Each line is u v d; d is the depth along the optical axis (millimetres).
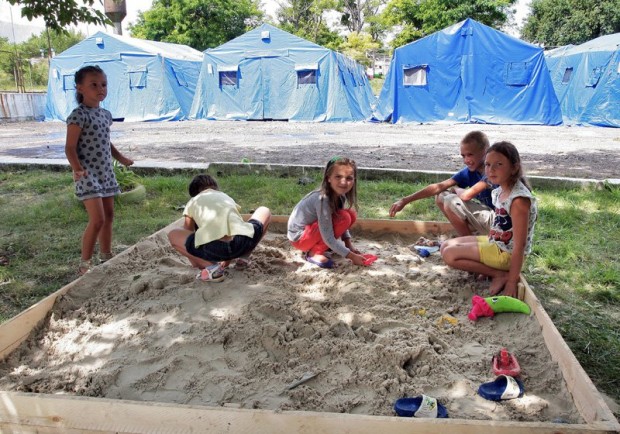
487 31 18109
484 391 2320
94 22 5730
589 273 3945
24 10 5352
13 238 4918
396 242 4621
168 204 6211
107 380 2471
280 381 2453
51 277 4047
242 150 11188
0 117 21297
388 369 2525
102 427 2072
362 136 14508
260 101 20969
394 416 2102
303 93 20422
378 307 3158
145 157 10062
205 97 21656
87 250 4023
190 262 3855
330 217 3758
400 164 9125
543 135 14664
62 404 2082
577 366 2289
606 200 6137
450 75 18859
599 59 17547
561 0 40969
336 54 20141
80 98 3988
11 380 2549
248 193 6637
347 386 2420
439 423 1883
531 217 3348
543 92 18188
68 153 3826
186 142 12898
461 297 3408
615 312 3422
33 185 7258
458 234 4602
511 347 2762
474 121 19016
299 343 2719
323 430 1944
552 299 3604
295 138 13945
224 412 1983
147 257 3990
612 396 2545
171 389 2422
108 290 3420
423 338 2760
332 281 3535
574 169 8688
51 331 2998
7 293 3732
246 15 42938
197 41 40406
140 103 21125
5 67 27656
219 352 2701
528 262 4223
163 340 2811
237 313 3039
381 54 49250
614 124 17203
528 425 1860
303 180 7176
